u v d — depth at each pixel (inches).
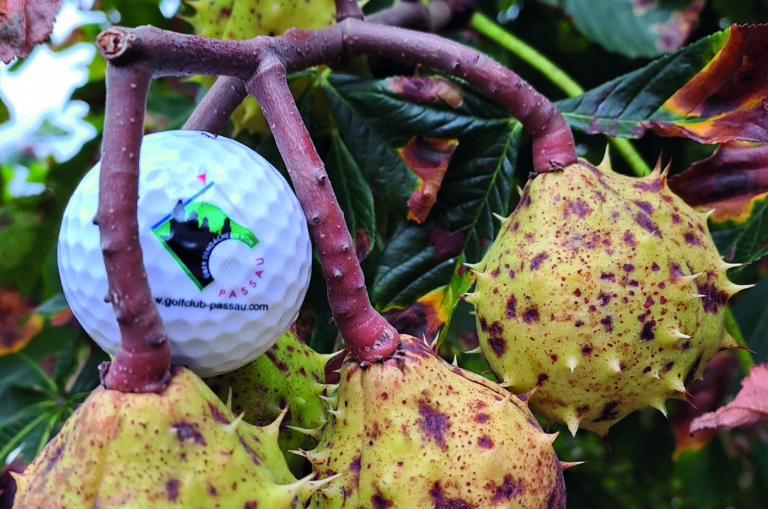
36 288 13.8
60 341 11.8
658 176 9.0
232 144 8.0
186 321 7.4
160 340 7.1
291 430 8.6
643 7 11.3
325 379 9.1
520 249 8.7
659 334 8.4
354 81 10.6
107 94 7.0
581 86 13.5
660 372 8.6
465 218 10.3
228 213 7.5
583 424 9.1
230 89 8.5
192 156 7.6
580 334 8.4
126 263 6.9
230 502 7.1
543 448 8.0
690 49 9.7
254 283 7.5
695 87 9.7
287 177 10.6
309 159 7.9
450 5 11.7
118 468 7.0
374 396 7.8
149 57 7.1
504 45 11.6
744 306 12.8
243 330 7.6
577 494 16.4
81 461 7.0
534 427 8.0
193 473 7.1
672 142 12.4
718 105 9.6
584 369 8.5
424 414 7.8
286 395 8.6
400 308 10.1
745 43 9.2
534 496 7.8
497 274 8.8
